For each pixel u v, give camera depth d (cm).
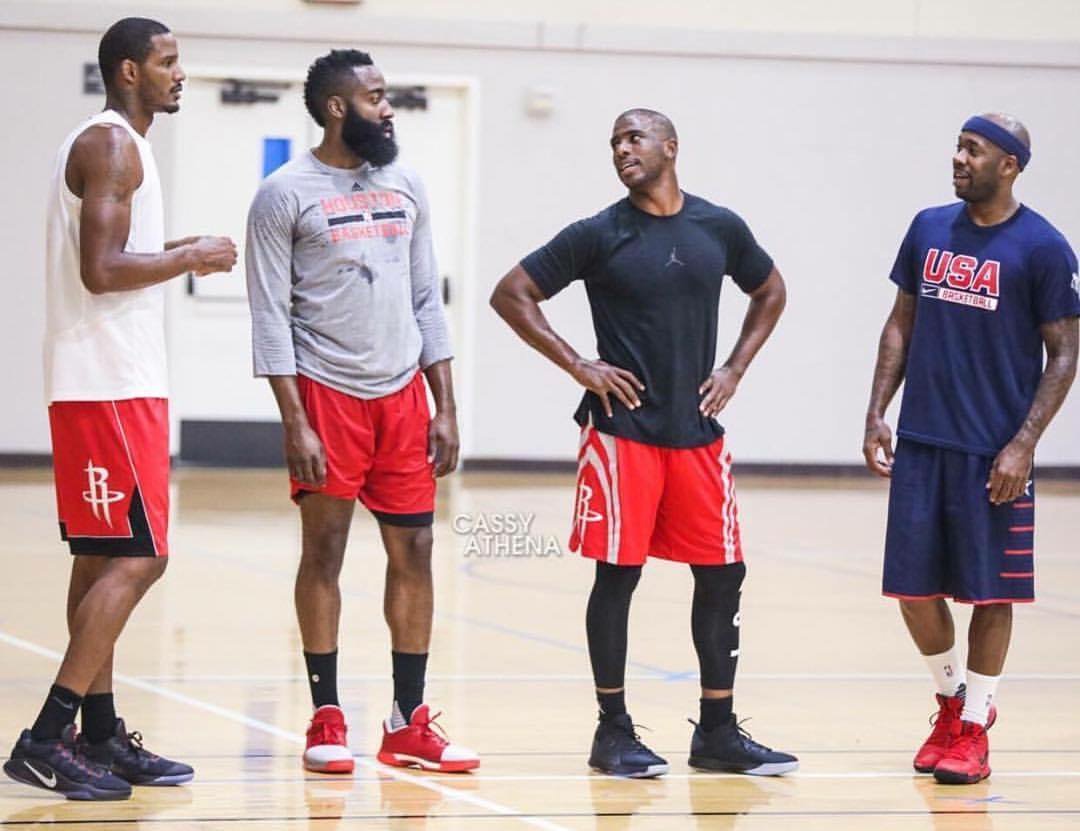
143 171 1208
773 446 4012
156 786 1247
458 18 3866
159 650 1797
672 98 3941
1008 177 1331
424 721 1329
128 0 3762
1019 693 1681
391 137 1306
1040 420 1311
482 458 3947
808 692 1672
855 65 3969
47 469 3772
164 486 1226
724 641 1341
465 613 2100
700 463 1321
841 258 3997
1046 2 4016
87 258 1175
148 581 1222
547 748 1404
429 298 1361
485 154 3900
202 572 2372
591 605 1333
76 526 1212
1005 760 1399
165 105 1238
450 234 3919
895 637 2002
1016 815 1218
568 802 1227
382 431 1312
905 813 1218
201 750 1366
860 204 3997
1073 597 2361
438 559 2592
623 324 1319
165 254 1195
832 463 4025
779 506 3453
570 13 3903
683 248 1312
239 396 3875
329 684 1325
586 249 1320
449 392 1352
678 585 2409
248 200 3828
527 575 2450
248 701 1555
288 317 1299
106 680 1246
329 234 1290
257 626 1959
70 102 3762
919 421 1351
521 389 3941
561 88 3906
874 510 3422
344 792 1242
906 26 3981
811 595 2322
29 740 1191
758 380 3997
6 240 3759
